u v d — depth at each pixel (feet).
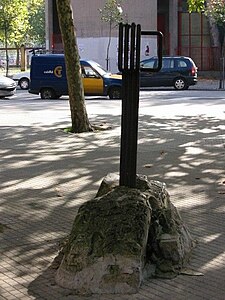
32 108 76.59
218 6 130.72
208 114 67.87
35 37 213.25
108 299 16.56
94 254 17.29
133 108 19.22
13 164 37.45
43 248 21.08
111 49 138.72
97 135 50.19
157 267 18.29
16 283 17.89
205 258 19.81
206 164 37.04
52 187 30.86
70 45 50.01
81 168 35.94
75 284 17.19
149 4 140.05
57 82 92.79
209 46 146.00
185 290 17.22
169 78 110.22
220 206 26.86
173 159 38.81
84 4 138.92
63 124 57.88
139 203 18.17
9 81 96.07
